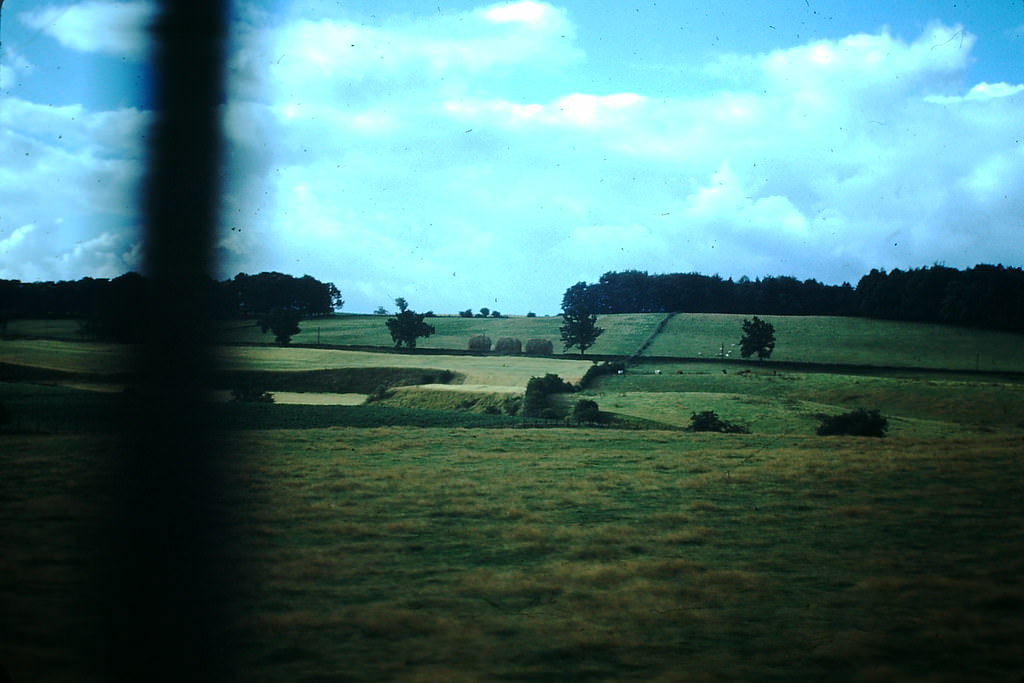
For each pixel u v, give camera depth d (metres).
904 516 22.31
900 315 139.25
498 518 22.12
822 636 12.98
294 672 11.49
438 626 13.39
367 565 17.20
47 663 11.62
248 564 17.05
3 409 45.12
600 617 13.98
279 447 38.09
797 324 138.25
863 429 56.12
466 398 76.31
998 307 129.50
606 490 26.73
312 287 134.12
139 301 60.44
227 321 107.38
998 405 73.88
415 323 119.62
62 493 24.75
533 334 136.75
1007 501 24.39
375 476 29.09
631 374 95.56
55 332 72.94
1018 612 14.10
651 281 164.75
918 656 12.16
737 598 15.00
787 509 23.50
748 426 60.97
